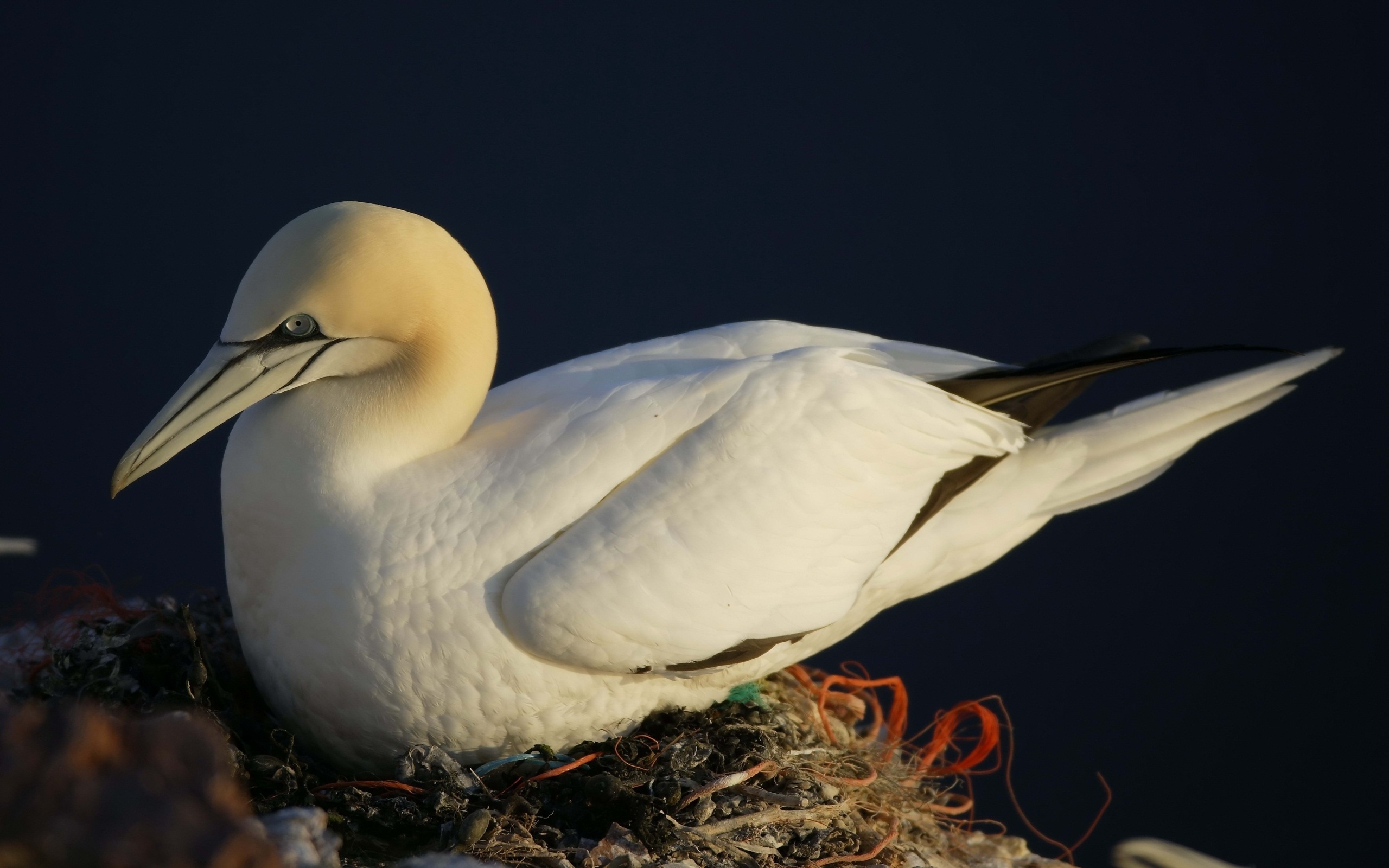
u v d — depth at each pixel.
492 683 10.02
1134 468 13.30
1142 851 14.11
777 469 10.59
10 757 5.19
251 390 10.20
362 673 9.92
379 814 9.73
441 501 10.12
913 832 12.17
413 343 10.34
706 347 12.35
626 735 10.95
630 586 10.00
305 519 10.08
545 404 11.21
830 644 12.63
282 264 10.10
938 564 12.76
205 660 10.64
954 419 11.63
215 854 5.17
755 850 10.27
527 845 9.45
